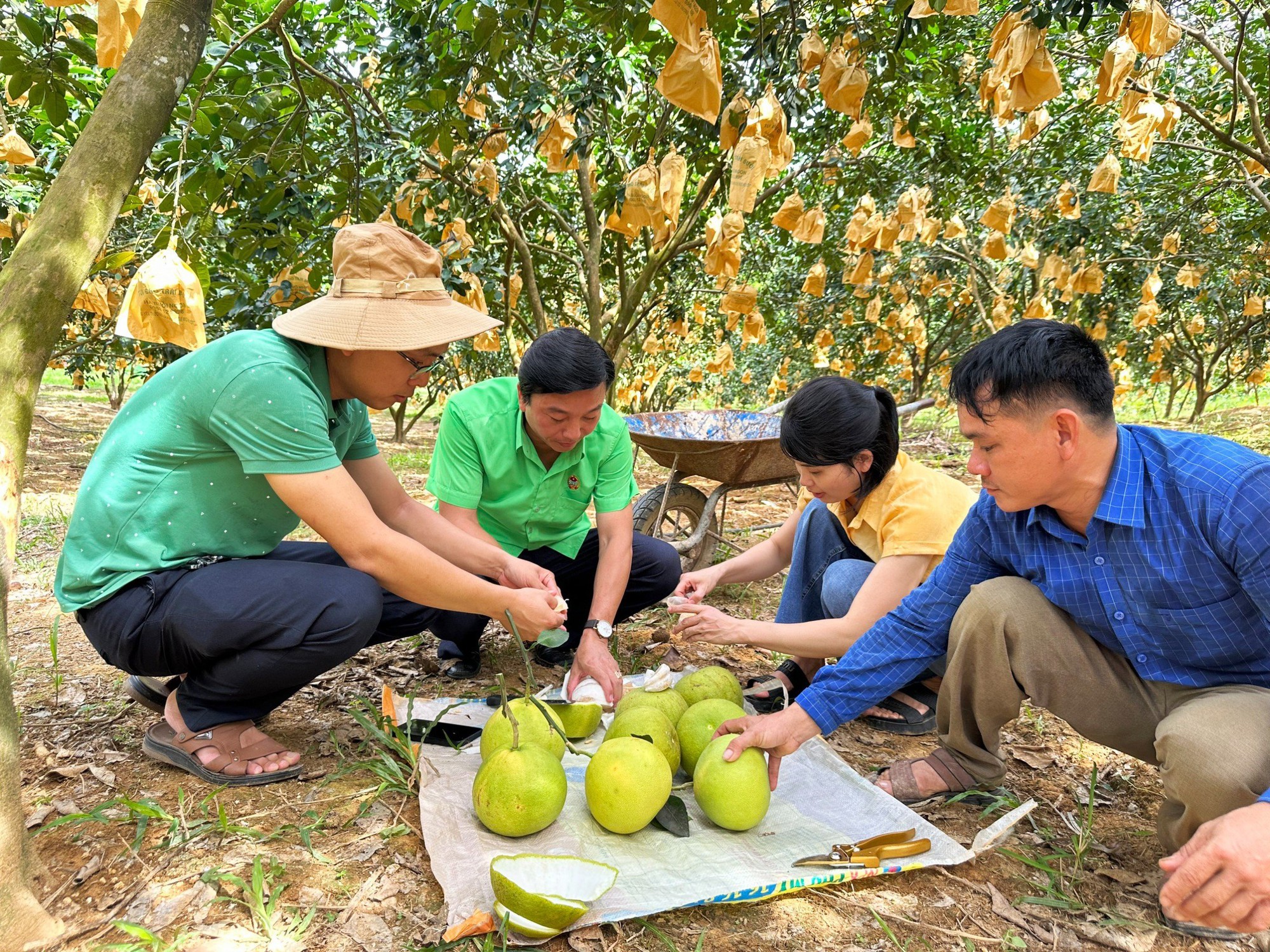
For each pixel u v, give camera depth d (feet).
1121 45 8.09
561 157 12.20
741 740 6.12
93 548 6.59
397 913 5.36
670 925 5.44
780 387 43.93
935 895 5.90
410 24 11.78
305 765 7.20
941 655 6.72
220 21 10.44
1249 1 15.16
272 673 6.59
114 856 5.74
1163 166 22.94
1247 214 25.25
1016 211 23.02
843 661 6.58
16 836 4.12
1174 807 5.87
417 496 22.09
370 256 6.41
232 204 12.47
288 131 11.49
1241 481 5.07
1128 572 5.58
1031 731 8.67
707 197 16.70
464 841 5.85
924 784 7.03
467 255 14.05
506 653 10.36
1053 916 5.71
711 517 12.80
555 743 6.50
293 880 5.60
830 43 10.73
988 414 5.18
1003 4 17.76
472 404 8.88
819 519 9.13
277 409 6.07
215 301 12.01
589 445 9.14
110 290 13.93
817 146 16.89
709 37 7.14
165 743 6.93
